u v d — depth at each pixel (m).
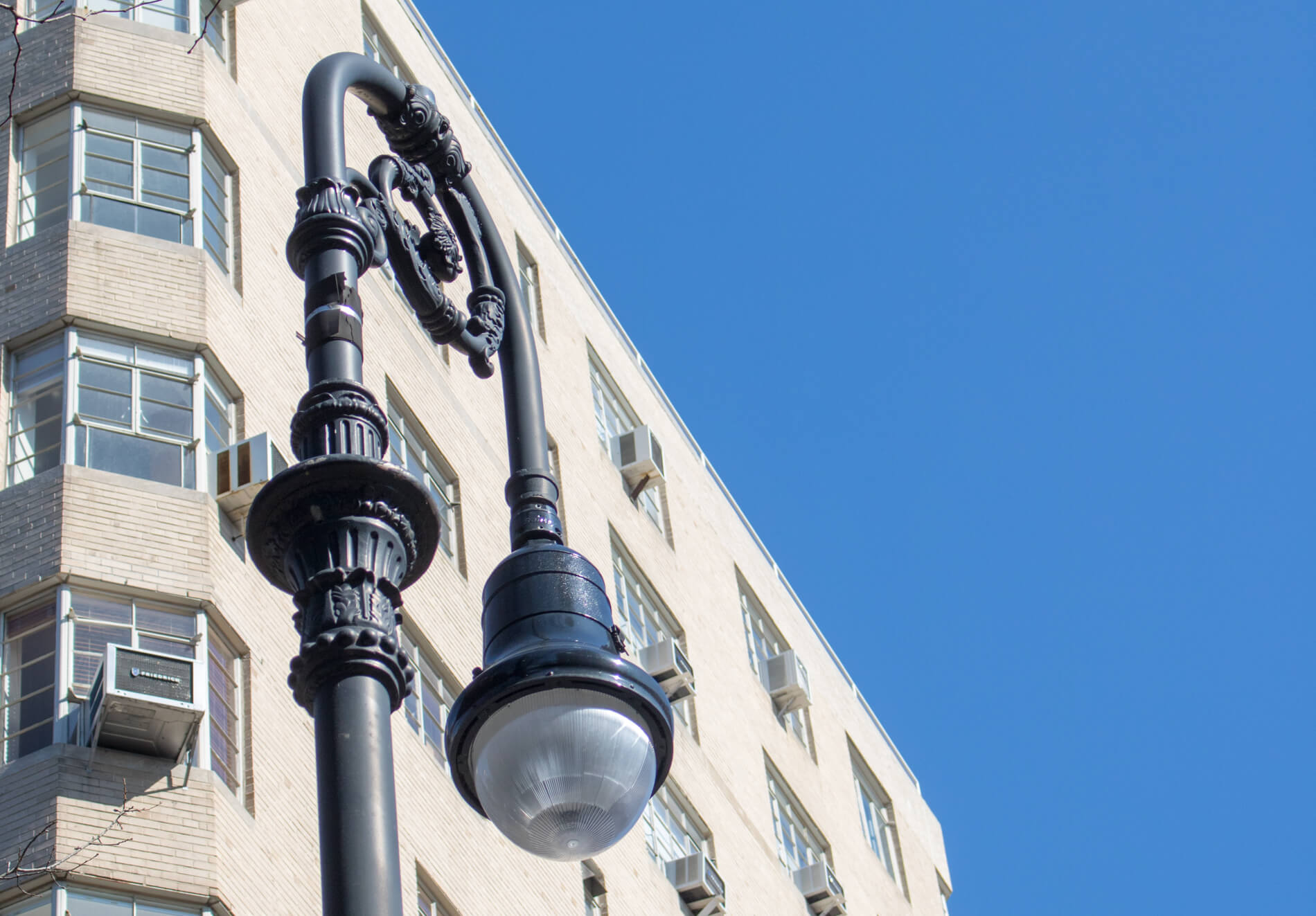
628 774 8.25
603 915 33.78
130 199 29.67
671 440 48.19
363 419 8.02
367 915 6.72
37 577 24.97
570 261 46.91
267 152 32.66
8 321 27.84
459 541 34.03
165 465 26.95
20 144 30.11
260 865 24.00
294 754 25.75
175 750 23.67
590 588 8.80
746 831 41.66
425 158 9.73
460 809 29.94
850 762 50.78
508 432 9.58
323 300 8.30
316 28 37.31
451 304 9.29
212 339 28.39
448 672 31.44
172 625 25.28
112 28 31.36
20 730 23.88
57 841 22.41
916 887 51.03
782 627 49.97
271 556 7.75
